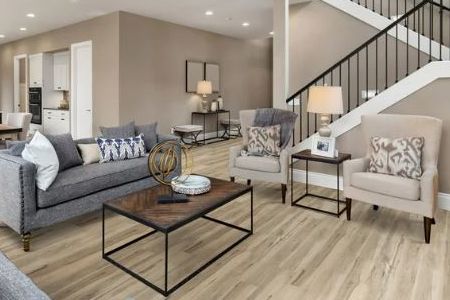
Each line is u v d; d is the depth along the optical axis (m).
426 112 3.52
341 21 5.16
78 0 5.55
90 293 2.04
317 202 3.77
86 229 2.98
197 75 8.02
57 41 7.66
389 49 4.89
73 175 3.00
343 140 4.11
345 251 2.60
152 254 2.54
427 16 5.24
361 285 2.13
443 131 3.43
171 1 5.64
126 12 6.29
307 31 5.45
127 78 6.44
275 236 2.87
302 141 4.47
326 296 2.02
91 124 7.01
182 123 7.79
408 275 2.25
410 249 2.62
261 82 10.19
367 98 4.53
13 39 8.98
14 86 9.41
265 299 1.99
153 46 6.89
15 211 2.56
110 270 2.30
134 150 3.77
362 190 3.09
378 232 2.95
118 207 2.33
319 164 4.41
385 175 3.08
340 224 3.13
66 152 3.21
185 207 2.33
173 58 7.38
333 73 5.31
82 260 2.43
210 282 2.17
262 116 4.29
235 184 2.88
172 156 2.96
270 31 8.19
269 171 3.77
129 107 6.54
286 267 2.36
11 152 2.88
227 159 6.12
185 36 7.61
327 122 4.15
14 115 5.94
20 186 2.51
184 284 2.14
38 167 2.62
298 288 2.10
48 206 2.70
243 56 9.45
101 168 3.29
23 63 9.17
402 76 4.89
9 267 1.33
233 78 9.19
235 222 3.18
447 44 5.13
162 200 2.43
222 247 2.67
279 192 4.16
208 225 3.10
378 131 3.38
